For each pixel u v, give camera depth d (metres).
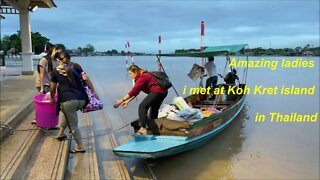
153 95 5.61
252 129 8.36
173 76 20.69
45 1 11.63
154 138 5.64
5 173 3.61
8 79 12.16
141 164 5.75
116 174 4.79
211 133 6.90
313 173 5.49
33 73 14.54
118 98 12.45
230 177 5.38
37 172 4.07
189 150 6.36
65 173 4.37
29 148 4.50
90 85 5.18
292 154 6.43
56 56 5.89
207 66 10.32
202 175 5.49
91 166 4.67
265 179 5.26
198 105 9.38
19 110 6.09
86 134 6.47
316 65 39.56
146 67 29.86
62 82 4.88
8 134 5.07
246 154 6.48
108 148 6.07
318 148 6.79
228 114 8.10
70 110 4.89
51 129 5.86
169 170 5.70
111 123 8.41
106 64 40.88
